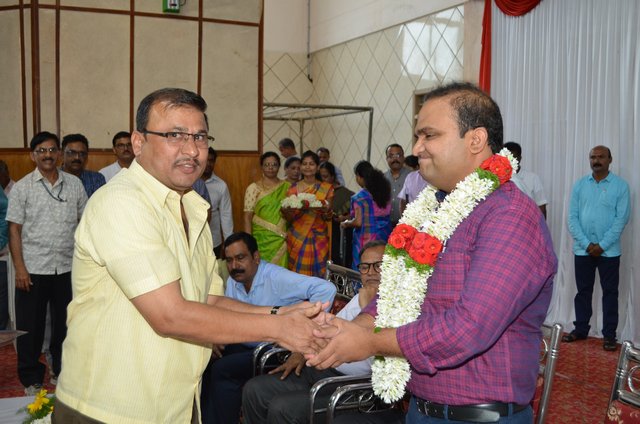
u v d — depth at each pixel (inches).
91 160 233.3
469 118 69.8
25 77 229.0
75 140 190.7
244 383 134.4
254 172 252.8
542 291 68.9
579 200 222.7
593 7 225.9
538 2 245.8
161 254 66.4
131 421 68.9
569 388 175.6
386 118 358.9
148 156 71.4
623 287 220.7
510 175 69.2
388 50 355.3
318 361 70.6
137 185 70.9
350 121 396.5
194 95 73.0
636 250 215.0
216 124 247.0
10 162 232.2
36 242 168.1
